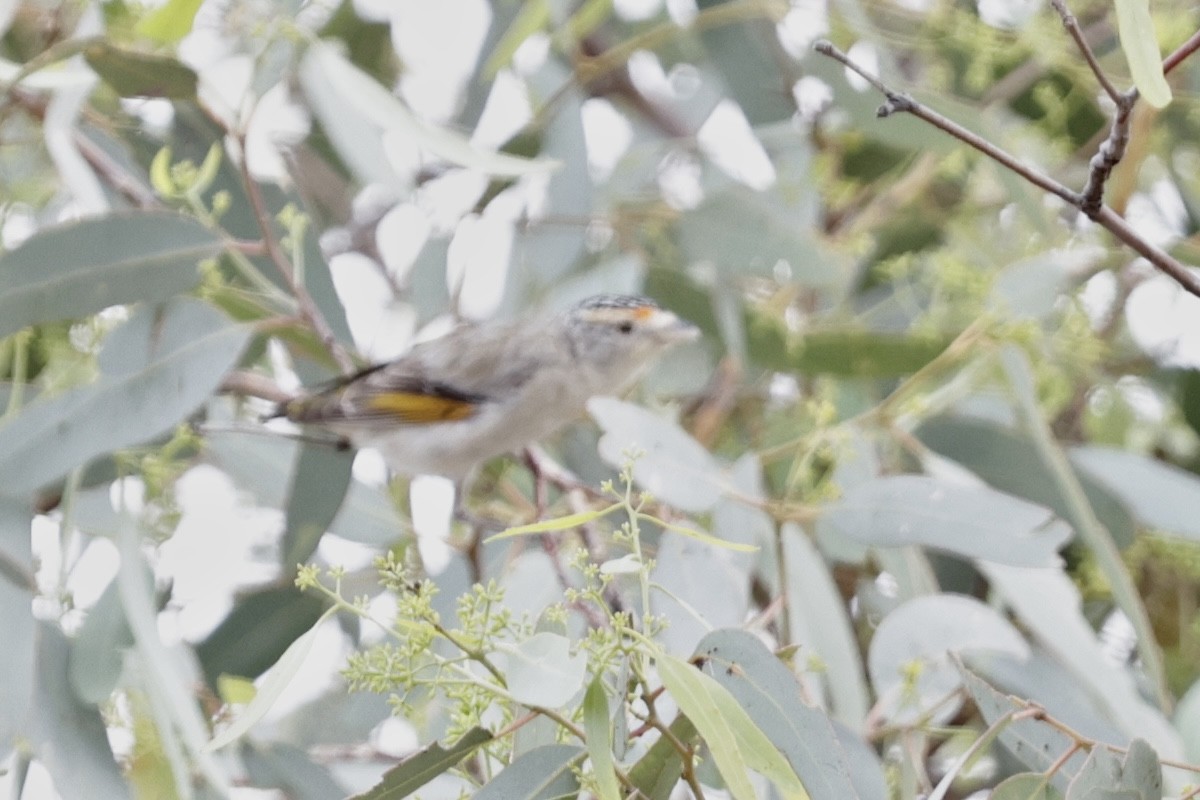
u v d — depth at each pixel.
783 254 11.29
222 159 10.75
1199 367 11.42
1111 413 11.36
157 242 9.18
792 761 6.55
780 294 12.03
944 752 10.04
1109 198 11.25
